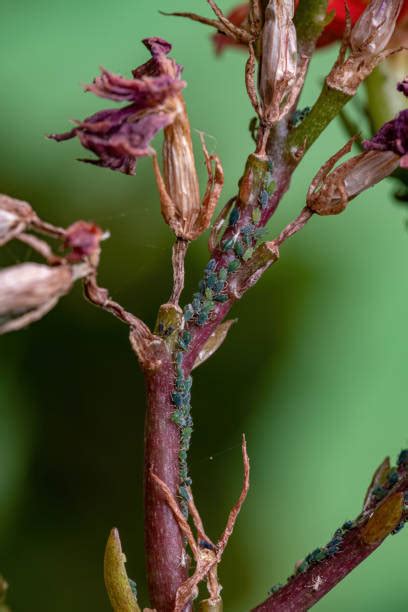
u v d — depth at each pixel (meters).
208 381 0.34
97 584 0.32
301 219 0.23
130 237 0.32
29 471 0.33
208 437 0.34
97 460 0.33
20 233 0.21
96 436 0.33
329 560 0.22
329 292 0.35
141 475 0.33
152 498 0.22
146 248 0.32
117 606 0.22
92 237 0.21
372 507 0.23
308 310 0.35
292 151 0.23
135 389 0.33
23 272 0.21
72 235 0.21
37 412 0.33
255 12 0.23
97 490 0.32
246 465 0.22
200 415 0.34
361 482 0.35
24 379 0.33
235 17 0.26
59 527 0.32
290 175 0.23
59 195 0.32
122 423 0.33
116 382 0.33
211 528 0.33
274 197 0.23
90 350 0.33
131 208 0.32
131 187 0.32
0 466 0.32
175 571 0.22
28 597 0.32
